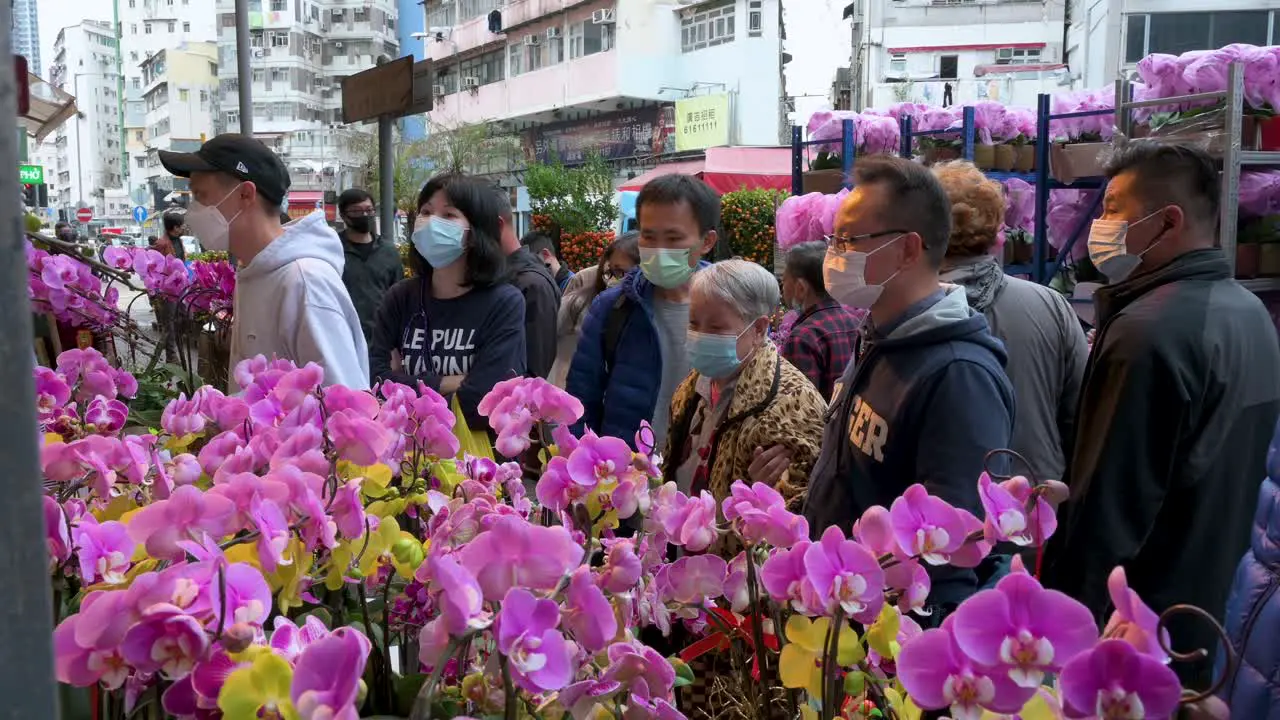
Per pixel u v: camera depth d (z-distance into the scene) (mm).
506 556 830
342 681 677
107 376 1719
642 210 2639
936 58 27812
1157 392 1746
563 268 6121
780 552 982
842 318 3246
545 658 749
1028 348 2281
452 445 1313
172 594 729
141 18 87250
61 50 90000
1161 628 676
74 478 1196
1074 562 1794
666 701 918
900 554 944
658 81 30250
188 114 61219
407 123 39219
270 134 55438
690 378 2354
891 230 1685
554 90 32969
